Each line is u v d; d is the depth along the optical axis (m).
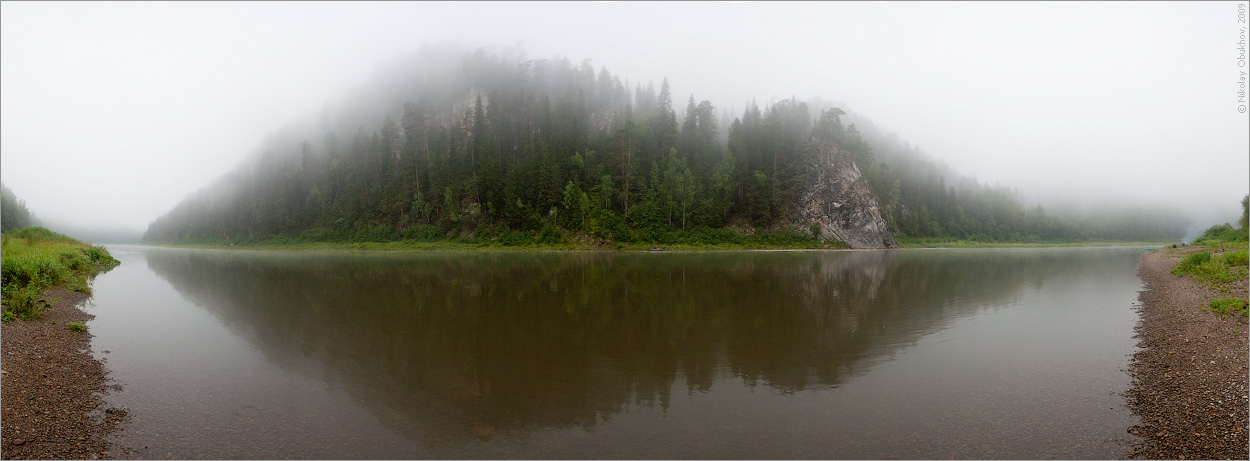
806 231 86.81
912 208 117.00
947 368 11.16
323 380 10.33
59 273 23.81
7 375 9.60
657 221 80.00
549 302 20.69
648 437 7.62
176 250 97.25
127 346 13.08
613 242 76.19
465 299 21.52
